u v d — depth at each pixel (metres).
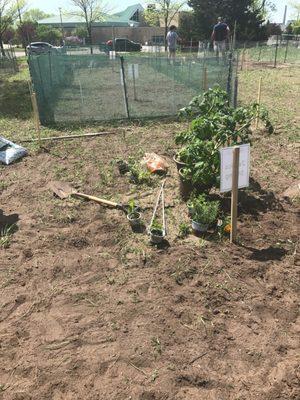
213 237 4.60
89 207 5.38
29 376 3.01
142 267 4.14
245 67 20.45
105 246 4.53
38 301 3.73
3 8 28.97
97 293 3.80
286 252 4.31
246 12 34.97
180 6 34.88
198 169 4.96
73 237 4.68
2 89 15.12
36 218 5.16
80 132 8.74
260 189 5.77
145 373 2.99
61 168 6.73
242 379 2.93
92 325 3.43
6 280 4.02
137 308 3.59
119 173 6.44
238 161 4.09
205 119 5.19
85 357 3.13
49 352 3.19
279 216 5.02
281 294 3.75
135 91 10.60
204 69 9.42
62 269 4.15
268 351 3.15
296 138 8.11
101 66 10.41
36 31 43.72
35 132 8.84
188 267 4.06
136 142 8.03
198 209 4.63
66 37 44.06
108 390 2.87
